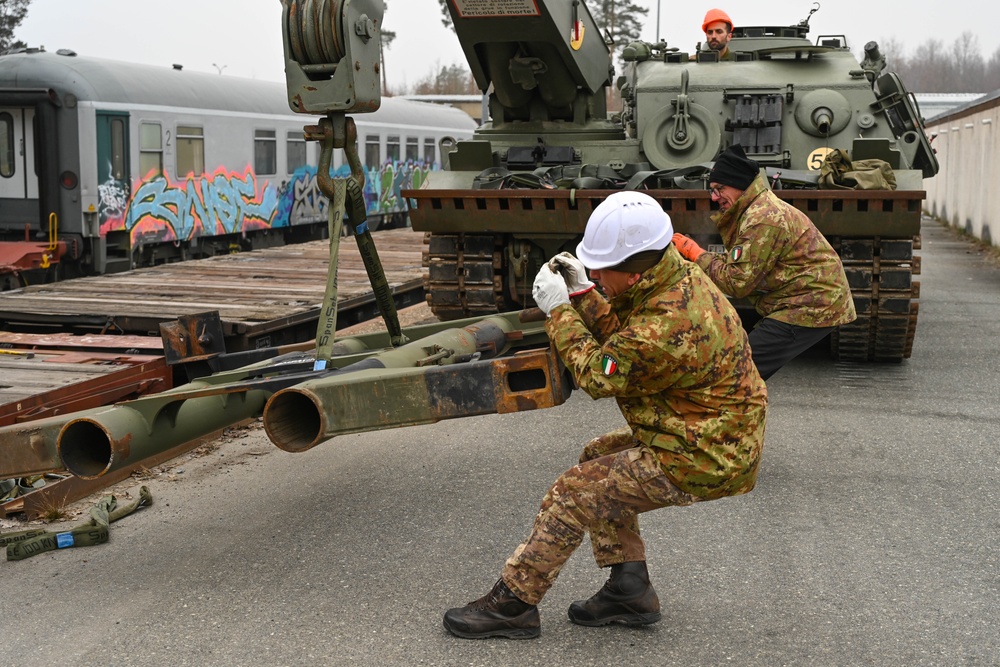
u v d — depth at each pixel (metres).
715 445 3.71
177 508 5.75
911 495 5.94
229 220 19.39
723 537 5.28
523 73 9.72
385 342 6.25
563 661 3.98
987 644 4.12
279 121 20.94
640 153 10.04
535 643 4.13
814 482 6.16
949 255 21.55
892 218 8.22
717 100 10.08
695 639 4.17
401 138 26.39
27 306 9.20
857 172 8.34
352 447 6.98
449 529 5.39
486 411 4.29
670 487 3.78
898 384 8.70
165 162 17.41
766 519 5.55
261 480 6.25
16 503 5.66
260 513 5.66
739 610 4.43
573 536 3.99
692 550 5.11
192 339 5.98
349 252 14.52
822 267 5.73
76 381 6.71
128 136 16.44
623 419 7.70
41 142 15.48
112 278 11.34
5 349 7.95
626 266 3.63
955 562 4.96
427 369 4.34
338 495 5.95
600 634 4.21
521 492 6.00
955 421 7.51
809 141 9.96
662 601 4.52
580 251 3.71
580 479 3.93
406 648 4.09
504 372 4.26
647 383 3.68
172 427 4.74
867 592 4.62
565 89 10.05
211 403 5.01
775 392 8.41
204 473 6.41
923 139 11.12
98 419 4.38
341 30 4.77
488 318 6.39
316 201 22.62
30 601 4.55
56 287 10.54
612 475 3.86
